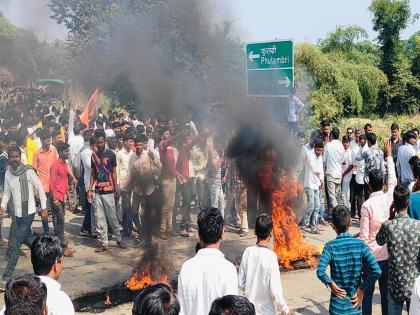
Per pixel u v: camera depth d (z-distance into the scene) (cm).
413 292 355
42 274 336
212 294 337
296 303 619
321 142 946
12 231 733
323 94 2256
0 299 614
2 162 852
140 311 228
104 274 716
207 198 1024
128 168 907
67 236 937
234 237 930
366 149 1037
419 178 544
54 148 912
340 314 419
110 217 841
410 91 3194
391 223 463
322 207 1025
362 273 432
